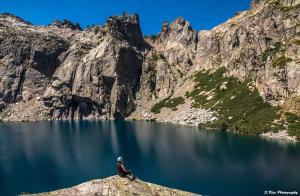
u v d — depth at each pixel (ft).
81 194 124.98
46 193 127.85
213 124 531.50
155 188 132.57
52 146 424.87
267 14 626.23
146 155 365.61
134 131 540.93
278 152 349.20
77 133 531.09
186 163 326.44
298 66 494.59
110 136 495.00
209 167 308.40
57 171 310.24
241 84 609.42
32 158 361.92
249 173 284.00
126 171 132.77
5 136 508.12
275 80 508.12
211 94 650.02
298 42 531.09
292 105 469.16
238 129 478.18
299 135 403.34
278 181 260.83
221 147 388.37
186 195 135.33
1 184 273.33
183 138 457.68
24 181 280.92
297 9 593.42
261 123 464.24
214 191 244.42
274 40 591.37
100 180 130.31
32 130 574.56
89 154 377.50
